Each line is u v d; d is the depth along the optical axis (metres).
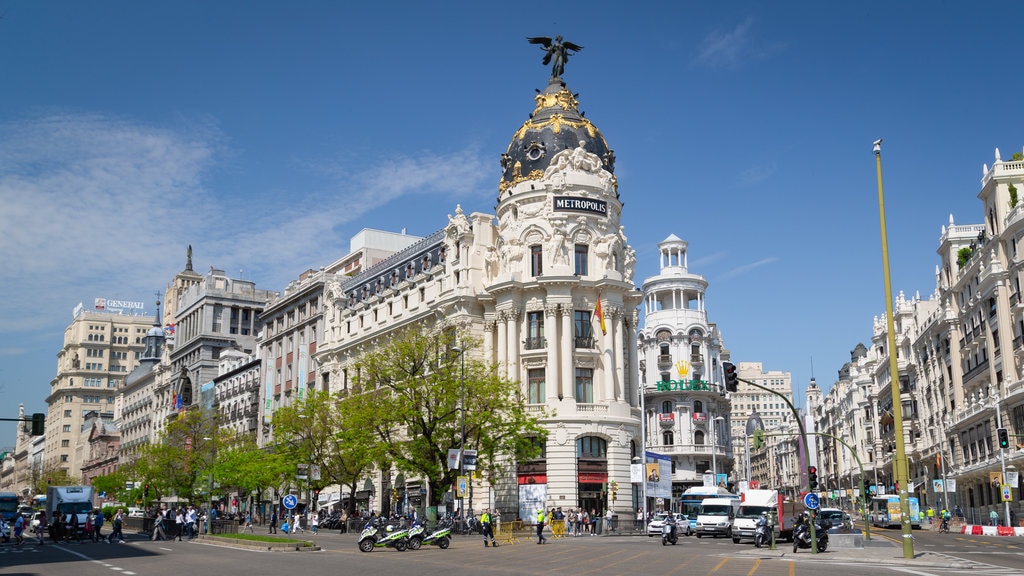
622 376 81.06
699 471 131.88
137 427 188.25
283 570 32.88
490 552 44.41
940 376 106.19
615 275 81.62
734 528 55.16
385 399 69.75
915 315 122.25
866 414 156.38
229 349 154.88
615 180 86.69
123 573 32.38
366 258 123.69
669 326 137.88
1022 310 76.56
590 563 36.38
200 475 103.81
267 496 118.25
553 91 89.81
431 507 67.00
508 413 70.81
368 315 101.50
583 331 80.81
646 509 78.62
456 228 85.75
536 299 80.69
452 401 67.88
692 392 131.12
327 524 87.88
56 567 35.75
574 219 81.75
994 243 81.75
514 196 83.19
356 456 72.69
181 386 161.38
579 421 77.25
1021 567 34.38
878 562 36.56
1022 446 75.12
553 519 67.81
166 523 68.94
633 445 83.31
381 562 36.97
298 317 119.88
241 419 131.38
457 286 84.88
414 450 67.00
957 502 101.19
